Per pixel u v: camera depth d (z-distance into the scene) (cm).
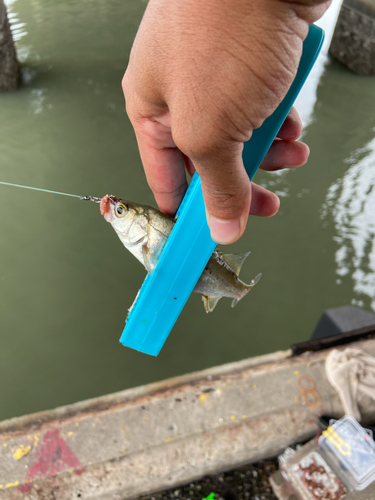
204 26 58
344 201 533
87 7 1105
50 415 230
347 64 851
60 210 515
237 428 217
